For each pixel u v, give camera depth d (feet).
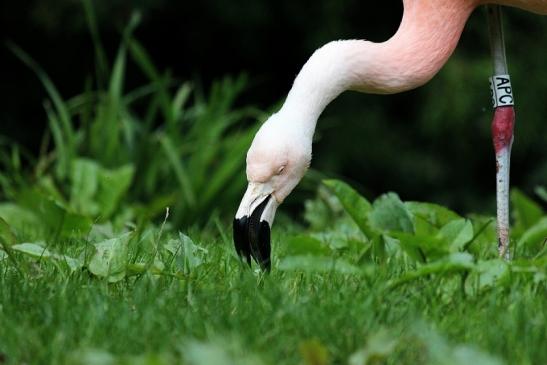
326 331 19.06
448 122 62.23
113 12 63.52
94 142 46.78
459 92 61.52
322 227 39.75
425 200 66.64
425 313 20.97
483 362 16.31
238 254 25.72
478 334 19.66
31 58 70.28
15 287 22.48
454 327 20.12
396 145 66.54
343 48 26.68
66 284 22.66
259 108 72.13
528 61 63.62
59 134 45.62
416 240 24.89
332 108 67.05
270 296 21.13
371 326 19.52
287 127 25.77
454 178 66.39
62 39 70.03
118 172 40.93
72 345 18.74
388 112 67.41
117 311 20.42
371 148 66.44
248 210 25.59
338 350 18.45
